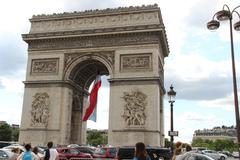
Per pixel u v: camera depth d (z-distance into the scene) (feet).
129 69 334.44
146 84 325.83
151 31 333.01
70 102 357.61
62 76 352.90
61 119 342.44
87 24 360.28
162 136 368.07
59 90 348.59
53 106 345.10
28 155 111.55
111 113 328.70
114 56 343.26
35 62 365.61
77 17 364.38
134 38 340.39
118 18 351.87
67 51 359.05
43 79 356.59
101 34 347.36
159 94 338.13
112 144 318.65
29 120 346.95
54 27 369.09
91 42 353.72
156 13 342.03
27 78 361.51
